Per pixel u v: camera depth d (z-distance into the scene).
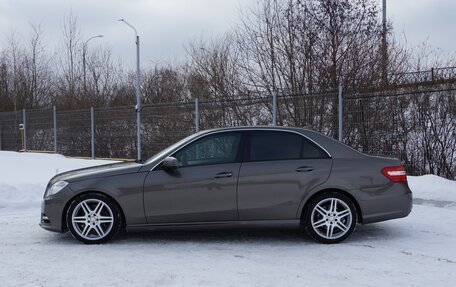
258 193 5.87
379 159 6.06
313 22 13.91
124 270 4.89
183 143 6.10
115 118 16.64
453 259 5.27
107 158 17.05
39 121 20.66
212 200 5.87
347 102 11.05
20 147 22.14
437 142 10.45
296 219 5.90
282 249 5.72
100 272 4.82
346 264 5.07
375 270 4.86
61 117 19.27
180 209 5.89
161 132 14.77
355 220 5.93
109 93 26.44
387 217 5.95
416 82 12.05
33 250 5.71
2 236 6.50
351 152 6.07
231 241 6.14
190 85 18.77
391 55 13.20
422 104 10.55
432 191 9.03
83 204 5.93
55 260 5.27
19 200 8.90
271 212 5.88
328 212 5.92
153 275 4.72
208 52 22.95
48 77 32.31
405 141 10.72
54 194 5.96
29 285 4.45
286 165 5.91
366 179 5.92
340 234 5.93
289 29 14.47
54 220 5.96
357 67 13.20
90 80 27.77
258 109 12.45
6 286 4.43
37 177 12.45
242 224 5.91
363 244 5.93
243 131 6.14
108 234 5.94
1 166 15.52
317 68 13.74
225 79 16.56
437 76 11.86
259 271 4.84
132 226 5.92
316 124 11.45
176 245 5.94
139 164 6.15
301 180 5.87
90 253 5.55
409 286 4.38
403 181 6.03
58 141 19.50
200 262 5.17
